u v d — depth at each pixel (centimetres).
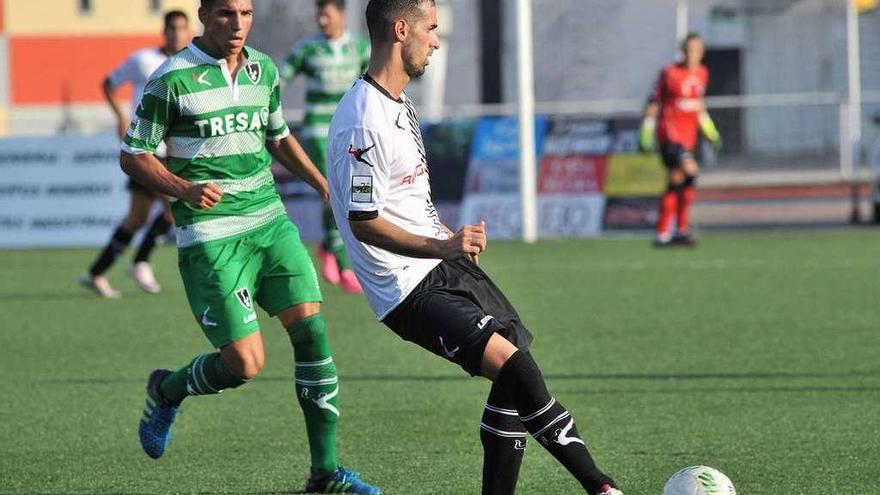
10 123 6438
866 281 3319
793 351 2333
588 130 4719
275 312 1459
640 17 8225
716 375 2125
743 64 8319
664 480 1480
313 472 1461
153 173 1408
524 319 2788
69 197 4750
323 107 3275
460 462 1591
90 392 2095
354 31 7444
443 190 4712
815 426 1742
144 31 6588
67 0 6525
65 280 3750
